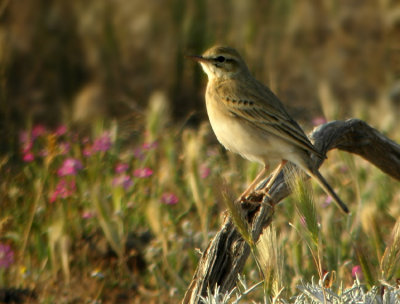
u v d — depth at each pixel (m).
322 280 6.09
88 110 18.34
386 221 11.88
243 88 10.12
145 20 21.06
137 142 16.78
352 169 11.23
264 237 6.24
